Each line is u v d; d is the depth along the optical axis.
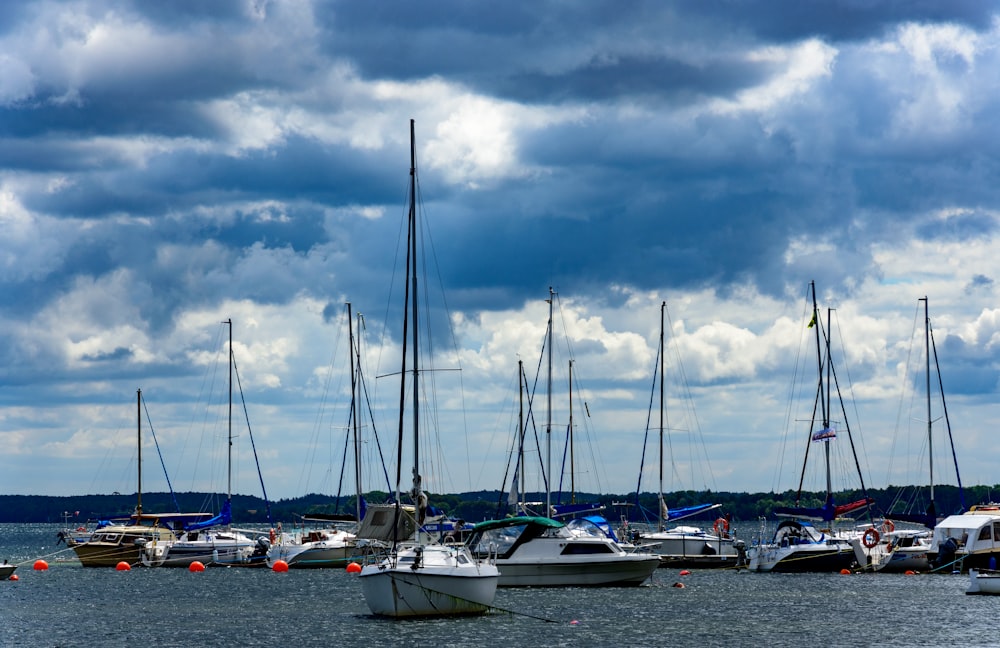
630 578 95.75
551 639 67.75
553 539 94.75
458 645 65.25
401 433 84.00
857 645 66.81
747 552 118.06
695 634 70.75
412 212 84.19
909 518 122.06
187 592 100.88
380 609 72.94
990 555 106.56
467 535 93.06
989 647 66.00
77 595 99.56
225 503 143.88
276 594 97.81
